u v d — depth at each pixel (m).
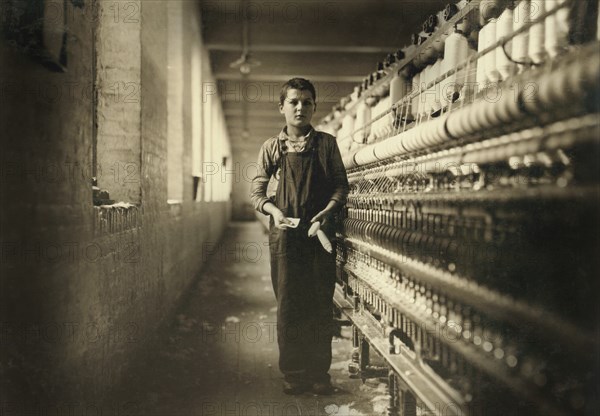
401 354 2.54
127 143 3.68
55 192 2.14
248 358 4.08
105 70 3.66
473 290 1.80
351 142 5.11
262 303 6.21
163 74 4.79
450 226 2.08
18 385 1.88
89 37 2.52
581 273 1.58
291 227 3.21
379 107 4.38
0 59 1.80
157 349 4.27
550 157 1.62
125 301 3.25
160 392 3.30
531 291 1.68
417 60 3.50
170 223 5.14
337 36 8.17
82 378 2.44
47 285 2.06
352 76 10.05
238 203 21.09
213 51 10.20
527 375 1.64
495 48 2.07
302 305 3.26
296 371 3.26
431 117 2.92
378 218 2.92
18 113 1.87
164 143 4.82
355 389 3.35
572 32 1.82
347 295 3.91
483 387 1.85
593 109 1.41
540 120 1.55
